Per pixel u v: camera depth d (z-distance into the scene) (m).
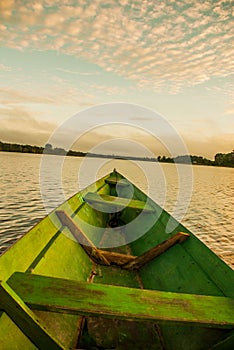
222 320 1.76
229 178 67.00
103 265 3.72
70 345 2.24
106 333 2.55
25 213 12.64
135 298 1.87
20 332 1.85
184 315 1.77
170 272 3.15
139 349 2.43
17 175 32.31
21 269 2.20
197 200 21.25
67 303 1.73
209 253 2.78
